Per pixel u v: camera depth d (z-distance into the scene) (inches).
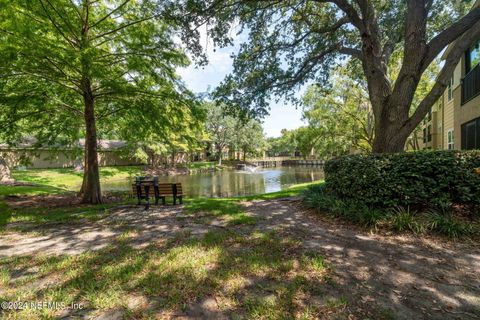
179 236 159.5
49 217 223.5
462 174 159.5
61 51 220.2
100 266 115.7
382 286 96.0
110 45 305.1
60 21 255.6
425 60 210.7
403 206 176.1
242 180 871.7
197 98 327.6
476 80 305.7
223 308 84.1
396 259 118.8
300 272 106.8
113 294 92.3
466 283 97.4
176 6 223.8
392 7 280.2
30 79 274.7
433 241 139.1
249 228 173.6
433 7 280.4
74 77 277.3
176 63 301.1
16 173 741.3
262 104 351.3
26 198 358.6
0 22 200.4
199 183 789.9
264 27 314.0
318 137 833.5
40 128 370.6
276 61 337.7
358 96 681.0
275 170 1430.9
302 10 321.1
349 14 242.1
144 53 280.4
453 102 420.8
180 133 377.1
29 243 152.5
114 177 930.1
